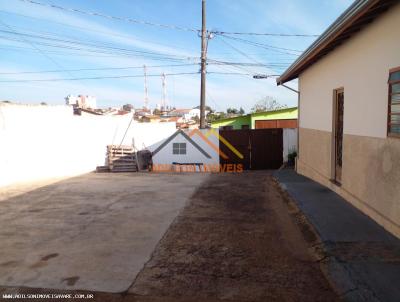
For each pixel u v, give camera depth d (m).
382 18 4.43
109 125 13.49
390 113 4.29
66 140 11.80
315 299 2.98
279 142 13.49
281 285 3.25
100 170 12.99
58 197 7.59
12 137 9.76
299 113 10.31
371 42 4.80
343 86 6.06
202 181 10.06
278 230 4.96
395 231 4.12
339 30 4.57
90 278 3.46
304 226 4.94
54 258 3.99
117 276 3.50
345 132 5.96
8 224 5.44
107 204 6.84
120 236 4.79
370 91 4.85
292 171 10.97
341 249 3.81
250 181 9.83
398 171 4.04
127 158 13.50
